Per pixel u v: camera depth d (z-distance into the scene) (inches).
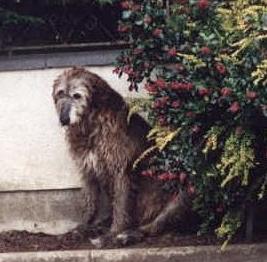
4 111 215.0
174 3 191.6
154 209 207.6
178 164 189.8
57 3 219.0
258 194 192.5
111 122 204.2
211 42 184.9
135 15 191.6
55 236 213.2
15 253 200.2
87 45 215.6
